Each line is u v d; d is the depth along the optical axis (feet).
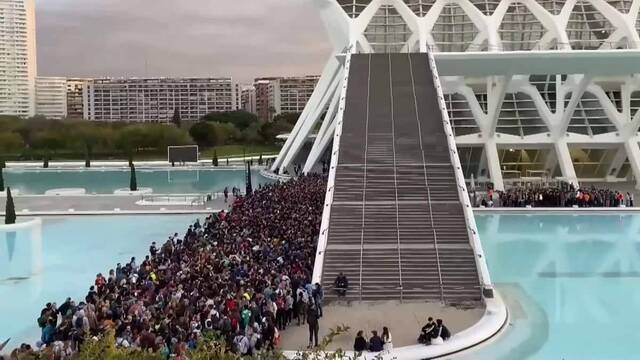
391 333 62.49
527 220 124.98
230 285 65.46
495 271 90.89
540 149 183.21
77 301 78.84
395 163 105.81
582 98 185.06
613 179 180.75
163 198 162.40
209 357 30.76
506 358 58.39
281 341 60.08
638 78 177.78
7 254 106.11
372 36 187.32
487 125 173.88
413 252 81.10
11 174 252.83
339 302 72.28
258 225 97.45
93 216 142.92
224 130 393.29
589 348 61.21
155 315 56.95
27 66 599.16
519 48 184.85
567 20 182.80
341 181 100.94
